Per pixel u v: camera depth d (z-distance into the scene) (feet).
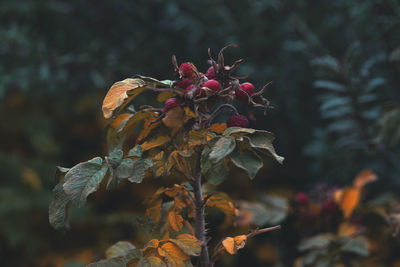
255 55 7.25
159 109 3.13
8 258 7.88
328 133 6.60
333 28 6.35
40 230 7.86
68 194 2.92
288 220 5.18
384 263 5.70
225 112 6.95
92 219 7.71
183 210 3.46
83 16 7.98
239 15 7.20
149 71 7.47
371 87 5.18
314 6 6.86
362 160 6.45
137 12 7.61
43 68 6.50
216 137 3.00
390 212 4.42
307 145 7.36
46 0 7.52
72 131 9.11
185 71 3.09
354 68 5.35
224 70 3.09
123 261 3.01
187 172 3.17
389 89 5.93
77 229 7.88
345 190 4.45
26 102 8.79
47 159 8.55
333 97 5.77
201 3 7.26
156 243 3.08
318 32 6.41
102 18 7.96
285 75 7.15
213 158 2.87
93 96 8.27
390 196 4.66
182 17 7.43
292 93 7.16
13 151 8.86
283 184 8.11
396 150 5.99
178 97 3.10
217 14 7.34
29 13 7.46
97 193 8.18
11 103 8.66
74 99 8.41
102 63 7.12
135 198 8.27
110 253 3.45
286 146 7.57
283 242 6.58
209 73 3.12
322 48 6.30
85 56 7.03
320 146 6.56
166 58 7.44
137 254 3.03
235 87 3.03
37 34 7.43
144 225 3.36
